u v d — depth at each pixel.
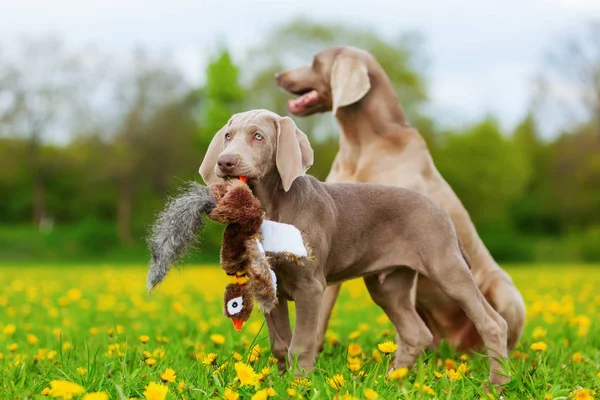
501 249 34.25
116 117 42.28
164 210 3.41
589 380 4.11
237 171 3.57
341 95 5.59
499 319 4.31
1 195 46.09
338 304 9.42
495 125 42.41
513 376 3.83
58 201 45.84
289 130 3.76
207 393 3.39
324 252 3.93
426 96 35.00
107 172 40.91
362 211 4.14
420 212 4.22
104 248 35.06
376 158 5.64
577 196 40.72
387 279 4.47
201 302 9.52
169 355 4.63
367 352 5.12
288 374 3.64
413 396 3.23
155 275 3.27
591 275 18.39
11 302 9.27
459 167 41.62
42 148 43.91
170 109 41.94
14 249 34.16
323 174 32.41
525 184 44.03
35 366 4.41
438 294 5.17
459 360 4.91
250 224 3.44
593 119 39.31
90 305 8.88
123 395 3.13
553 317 7.26
